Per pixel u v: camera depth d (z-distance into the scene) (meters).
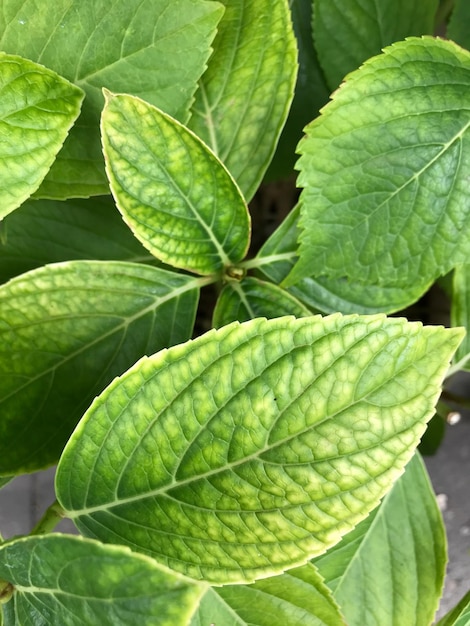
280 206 0.41
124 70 0.22
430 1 0.29
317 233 0.24
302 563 0.19
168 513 0.20
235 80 0.24
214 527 0.19
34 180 0.21
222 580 0.19
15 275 0.29
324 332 0.18
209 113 0.25
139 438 0.19
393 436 0.18
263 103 0.25
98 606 0.17
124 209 0.22
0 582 0.19
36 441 0.24
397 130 0.24
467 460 0.46
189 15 0.22
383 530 0.28
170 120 0.21
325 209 0.24
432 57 0.23
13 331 0.23
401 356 0.18
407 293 0.26
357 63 0.30
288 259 0.26
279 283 0.26
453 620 0.24
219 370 0.19
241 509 0.19
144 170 0.21
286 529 0.19
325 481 0.18
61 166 0.24
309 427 0.18
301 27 0.31
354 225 0.25
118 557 0.16
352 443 0.18
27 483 0.43
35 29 0.22
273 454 0.19
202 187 0.22
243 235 0.24
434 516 0.29
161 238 0.23
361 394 0.18
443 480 0.46
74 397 0.24
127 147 0.21
